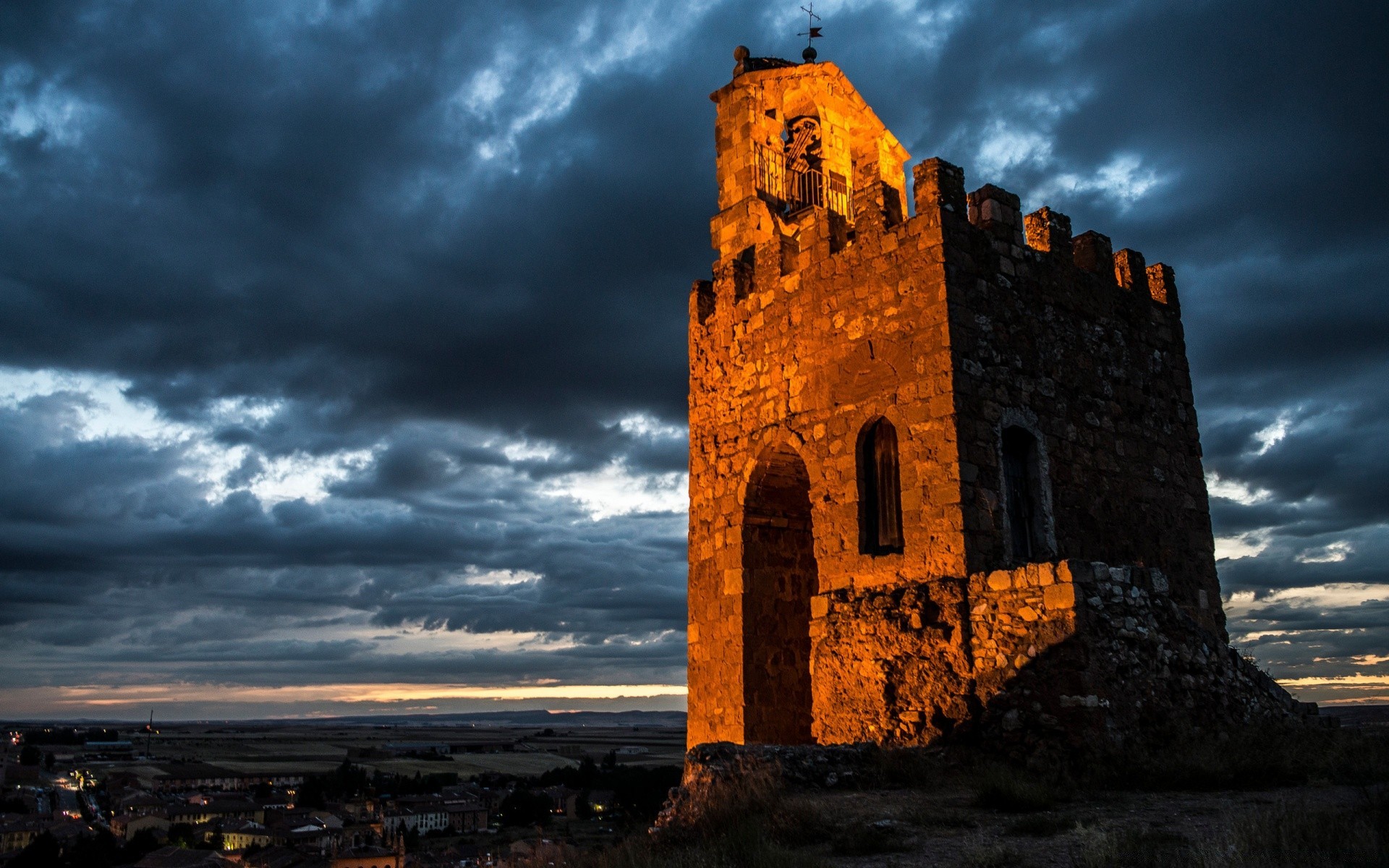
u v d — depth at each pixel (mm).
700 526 20188
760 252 19766
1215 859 7102
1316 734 13688
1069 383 17141
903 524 15500
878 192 17250
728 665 18797
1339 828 7707
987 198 16891
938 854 8641
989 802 10633
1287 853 7160
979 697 13523
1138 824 9180
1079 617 12516
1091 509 16750
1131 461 17906
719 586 19344
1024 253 17109
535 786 142625
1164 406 19078
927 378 15547
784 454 18734
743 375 19609
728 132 21906
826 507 17078
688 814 11461
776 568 19344
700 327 21078
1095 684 12258
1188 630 14023
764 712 18469
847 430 16922
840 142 22219
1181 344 20031
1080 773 11852
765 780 11398
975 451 15125
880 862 8492
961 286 15797
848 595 16047
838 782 12367
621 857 10266
